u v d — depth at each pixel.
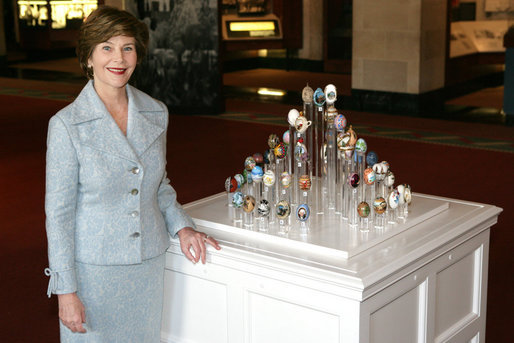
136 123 2.42
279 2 14.75
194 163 7.66
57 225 2.29
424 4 10.34
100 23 2.28
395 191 2.78
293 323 2.54
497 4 13.36
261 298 2.61
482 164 7.42
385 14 10.58
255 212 2.94
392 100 10.74
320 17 14.88
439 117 10.13
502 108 10.48
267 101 11.62
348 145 2.82
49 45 17.47
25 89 12.99
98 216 2.38
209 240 2.64
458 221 2.94
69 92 12.65
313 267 2.42
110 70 2.34
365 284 2.30
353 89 11.09
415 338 2.76
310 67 15.24
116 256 2.42
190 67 10.50
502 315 4.06
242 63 15.69
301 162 2.95
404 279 2.58
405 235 2.77
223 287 2.72
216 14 10.31
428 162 7.54
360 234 2.69
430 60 10.71
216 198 3.23
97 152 2.32
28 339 3.85
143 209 2.47
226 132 9.27
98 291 2.44
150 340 2.64
